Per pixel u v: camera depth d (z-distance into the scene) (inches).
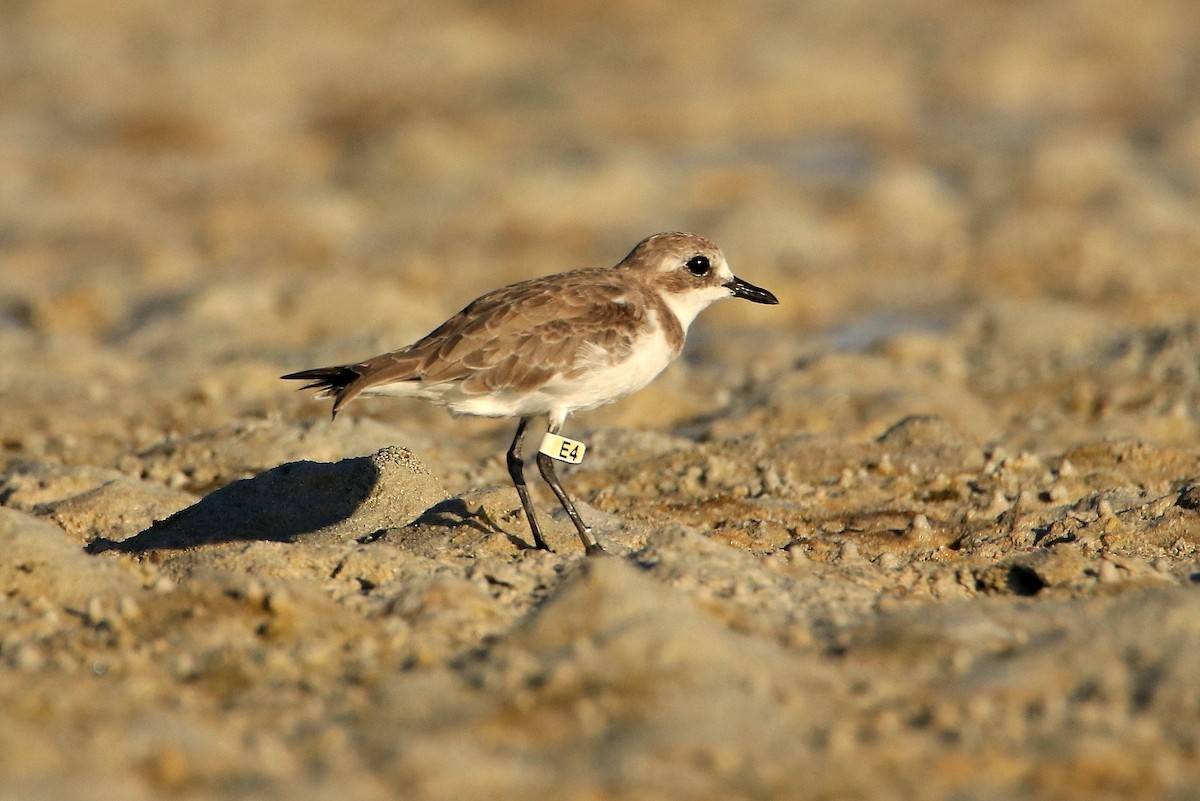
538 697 282.8
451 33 1967.3
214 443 551.2
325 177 1347.2
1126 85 1743.4
